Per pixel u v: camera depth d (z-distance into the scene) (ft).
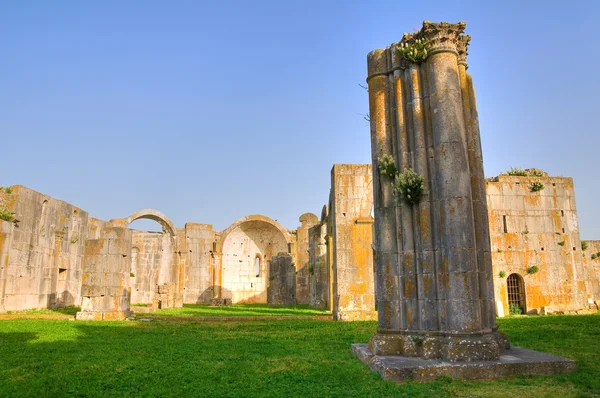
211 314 96.78
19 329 60.13
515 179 99.96
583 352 39.11
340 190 82.43
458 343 31.83
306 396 26.00
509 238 97.25
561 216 99.96
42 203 108.58
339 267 79.77
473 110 40.19
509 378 29.81
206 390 27.63
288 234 167.12
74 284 123.13
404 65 38.73
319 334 55.06
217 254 163.02
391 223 37.42
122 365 35.63
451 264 33.42
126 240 82.84
